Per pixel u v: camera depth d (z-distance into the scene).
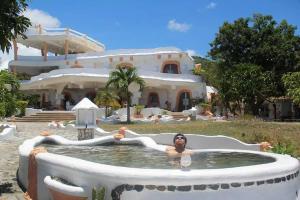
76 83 44.50
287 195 6.54
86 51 58.03
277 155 8.59
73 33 52.31
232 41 48.69
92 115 18.31
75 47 55.91
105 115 38.50
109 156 10.52
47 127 29.62
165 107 48.91
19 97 42.66
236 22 48.88
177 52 49.75
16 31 9.93
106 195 6.19
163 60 49.94
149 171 5.98
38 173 8.38
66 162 7.19
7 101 24.45
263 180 6.13
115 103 38.94
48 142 13.41
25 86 47.47
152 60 49.88
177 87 48.84
